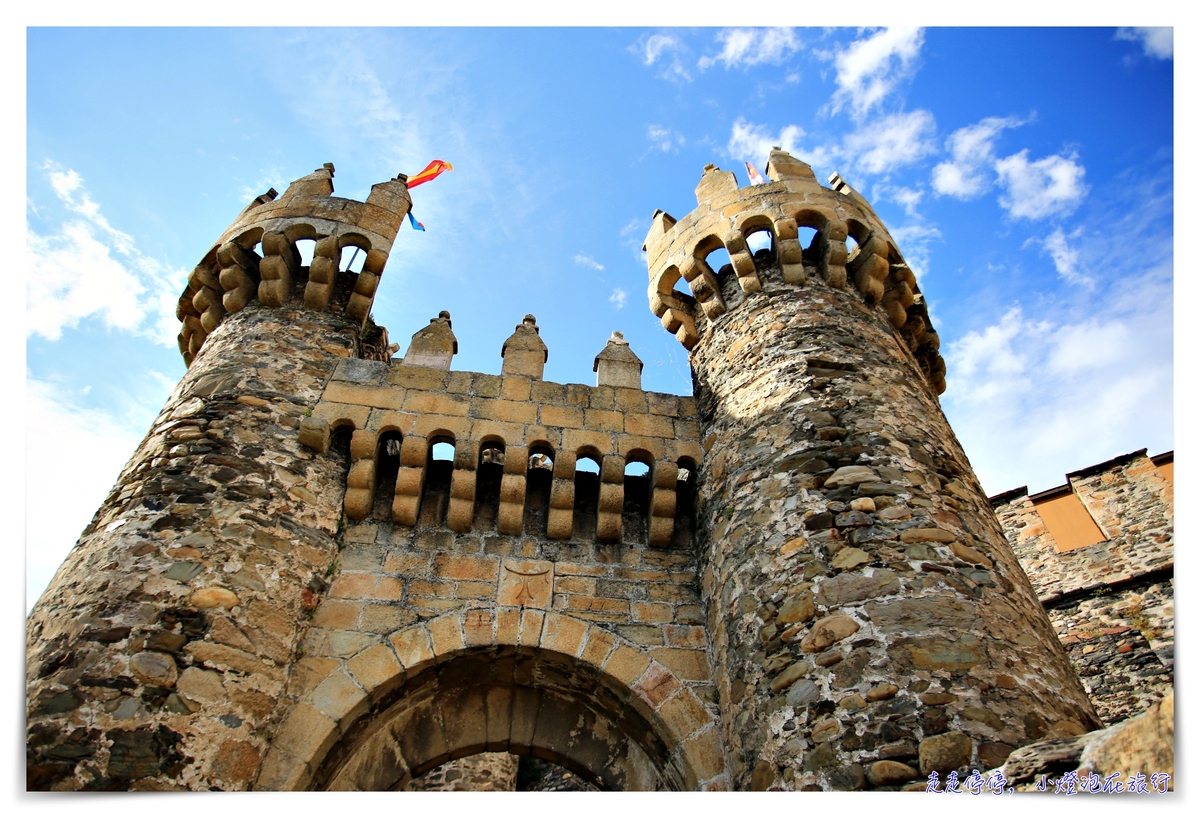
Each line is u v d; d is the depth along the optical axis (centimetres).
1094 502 1189
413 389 778
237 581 570
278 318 822
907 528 567
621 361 873
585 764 641
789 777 479
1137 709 941
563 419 786
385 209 927
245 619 556
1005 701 463
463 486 722
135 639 503
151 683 487
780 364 744
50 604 537
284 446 690
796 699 508
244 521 608
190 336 916
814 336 762
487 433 754
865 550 556
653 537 736
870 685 481
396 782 608
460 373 807
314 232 877
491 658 639
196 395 707
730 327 848
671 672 634
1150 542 1094
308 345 798
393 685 597
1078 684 533
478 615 647
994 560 573
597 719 659
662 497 752
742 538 639
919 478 614
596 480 800
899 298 882
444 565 681
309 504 668
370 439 724
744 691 562
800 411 683
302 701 561
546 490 776
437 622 635
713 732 594
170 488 605
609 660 635
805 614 543
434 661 614
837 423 661
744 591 606
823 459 634
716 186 970
